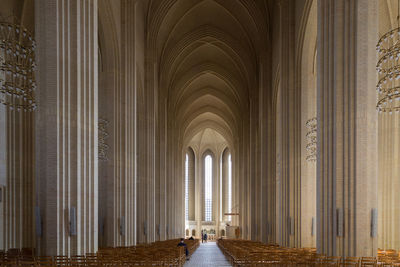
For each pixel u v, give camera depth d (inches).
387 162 822.5
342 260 556.7
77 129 619.8
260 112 1459.2
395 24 802.8
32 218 849.5
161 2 1363.2
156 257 583.5
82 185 624.1
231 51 1813.5
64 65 615.2
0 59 514.9
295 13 1013.8
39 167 599.5
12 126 837.2
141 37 1273.4
